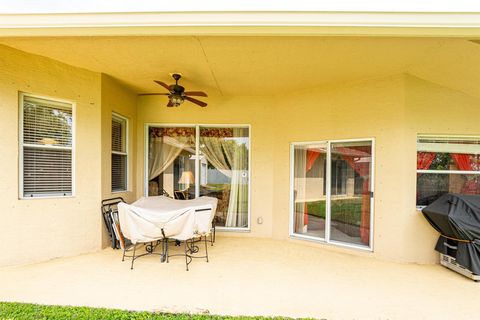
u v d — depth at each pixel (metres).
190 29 2.53
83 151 4.09
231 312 2.48
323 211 4.70
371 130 4.20
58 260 3.76
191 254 4.12
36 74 3.64
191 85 4.72
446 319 2.44
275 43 3.09
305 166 4.96
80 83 4.04
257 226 5.32
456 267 3.50
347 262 3.89
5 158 3.43
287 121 5.12
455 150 4.04
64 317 2.28
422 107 3.95
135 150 5.37
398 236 3.94
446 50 3.16
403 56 3.38
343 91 4.47
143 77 4.38
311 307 2.60
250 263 3.79
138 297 2.75
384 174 4.07
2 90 3.41
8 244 3.46
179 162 5.55
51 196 3.80
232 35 2.58
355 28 2.46
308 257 4.09
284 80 4.38
